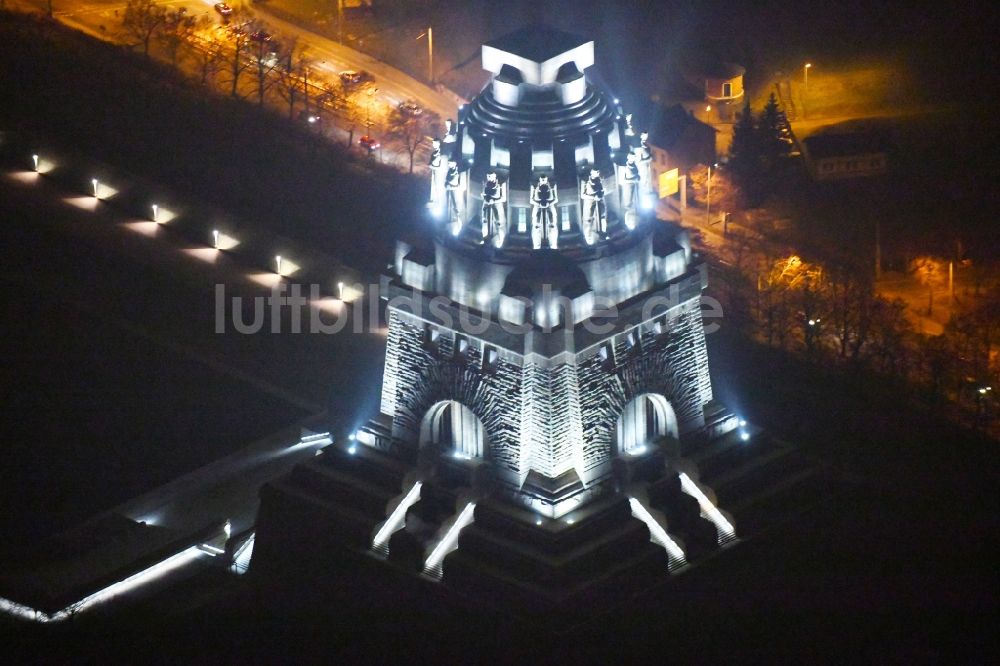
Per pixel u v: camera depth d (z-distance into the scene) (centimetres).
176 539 11519
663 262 10162
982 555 10781
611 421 10131
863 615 10369
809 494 10694
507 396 9988
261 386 13400
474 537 10038
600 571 9925
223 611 10725
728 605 10225
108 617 10925
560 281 9806
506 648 9819
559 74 9906
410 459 10538
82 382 13275
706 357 10550
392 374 10525
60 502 11906
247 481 12419
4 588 11006
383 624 10238
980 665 10150
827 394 13988
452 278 10138
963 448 12812
